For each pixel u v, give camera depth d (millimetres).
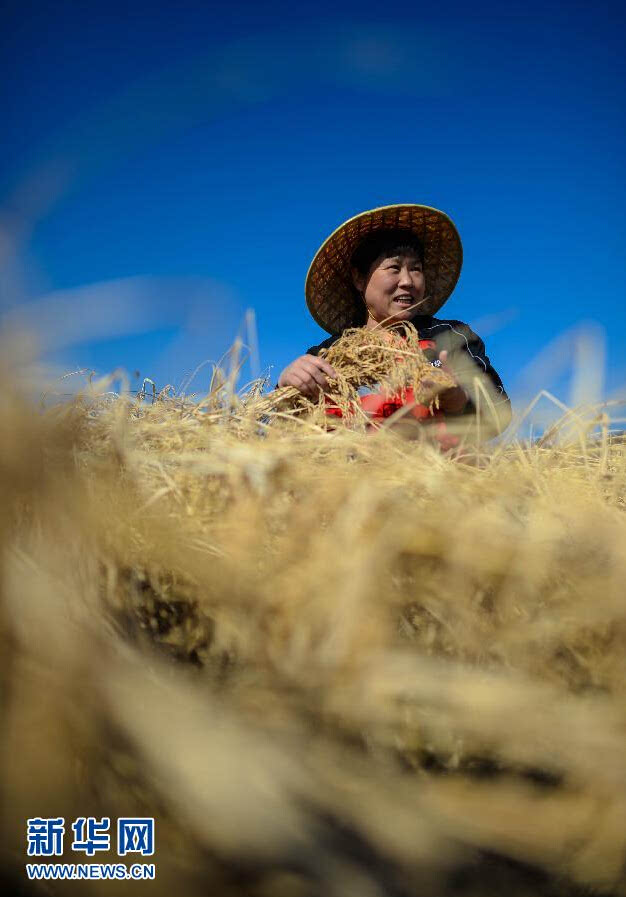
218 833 373
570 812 495
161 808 394
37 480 480
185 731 401
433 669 560
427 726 527
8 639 423
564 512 777
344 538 661
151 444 969
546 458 1076
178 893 385
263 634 581
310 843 391
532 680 594
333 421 1330
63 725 408
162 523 645
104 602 586
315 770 464
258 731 472
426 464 933
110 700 406
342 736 521
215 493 808
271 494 767
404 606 640
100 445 790
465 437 1165
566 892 474
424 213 2973
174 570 622
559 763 516
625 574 642
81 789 402
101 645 449
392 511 709
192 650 602
